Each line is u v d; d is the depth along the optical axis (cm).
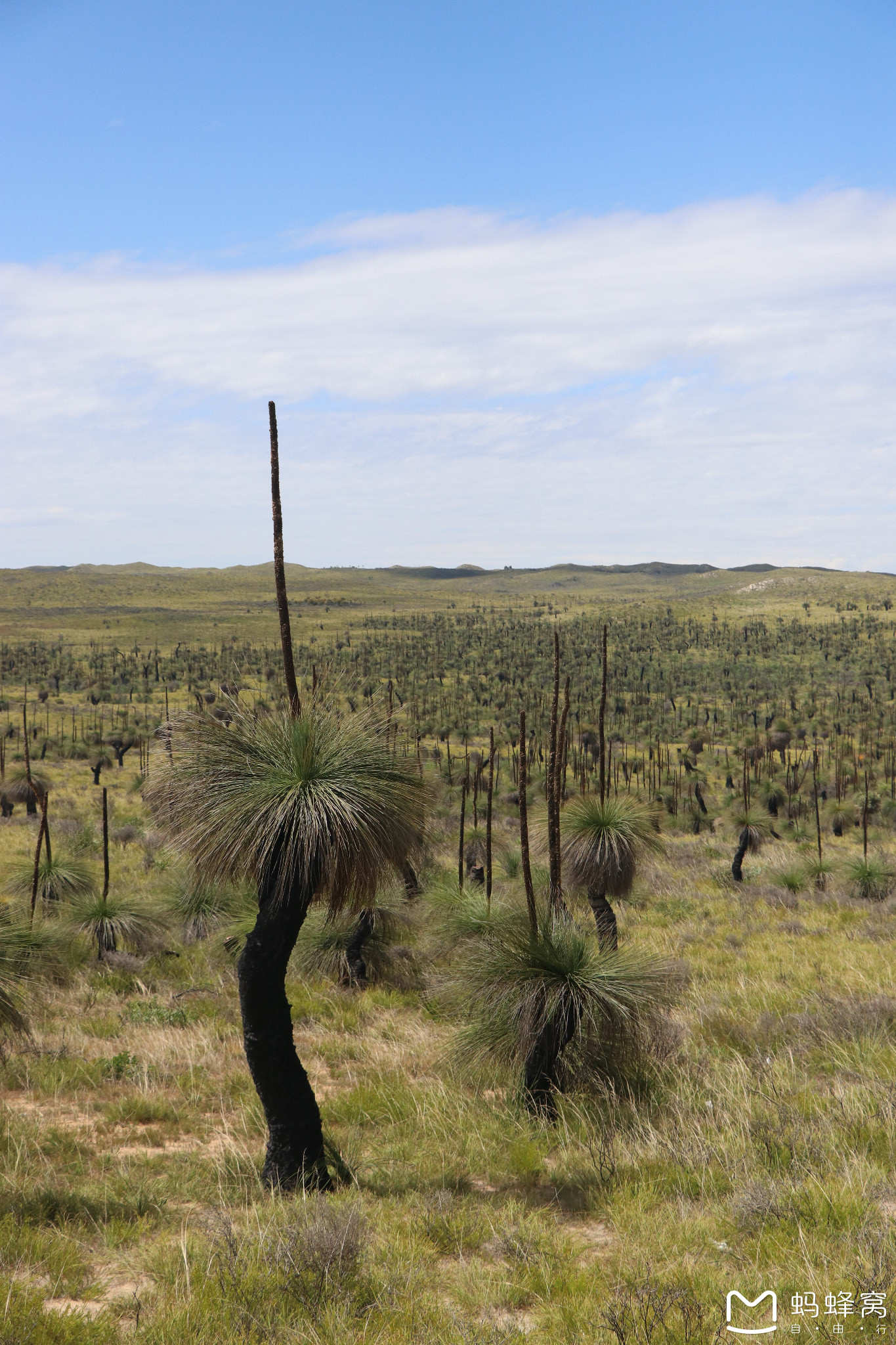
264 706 684
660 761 7069
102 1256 496
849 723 12369
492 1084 810
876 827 4253
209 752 641
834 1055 872
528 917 817
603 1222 544
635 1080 749
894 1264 420
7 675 18738
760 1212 511
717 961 1465
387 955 1266
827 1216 500
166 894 1520
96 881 1473
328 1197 578
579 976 731
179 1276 445
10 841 2783
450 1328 394
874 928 1706
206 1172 645
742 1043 954
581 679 19088
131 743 7162
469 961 791
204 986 1238
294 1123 619
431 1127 727
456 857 2117
